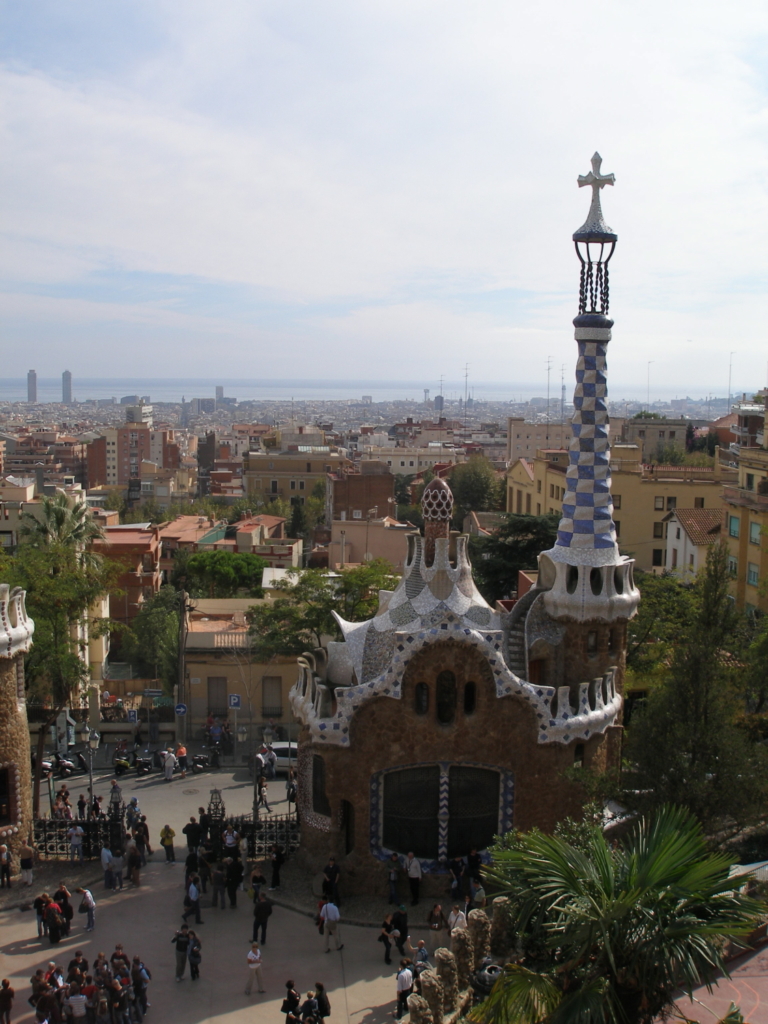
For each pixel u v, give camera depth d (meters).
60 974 27.00
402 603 36.06
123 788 46.78
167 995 28.39
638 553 94.56
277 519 130.50
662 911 18.56
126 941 31.58
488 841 34.44
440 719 34.09
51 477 187.25
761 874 29.12
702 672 30.30
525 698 33.62
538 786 34.06
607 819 33.50
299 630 54.81
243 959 30.44
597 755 35.28
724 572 31.70
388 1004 27.80
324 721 33.66
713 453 158.12
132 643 80.00
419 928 31.70
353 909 33.06
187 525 122.94
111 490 191.00
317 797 35.97
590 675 36.25
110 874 35.25
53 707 52.25
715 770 29.67
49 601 45.94
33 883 35.56
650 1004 19.05
